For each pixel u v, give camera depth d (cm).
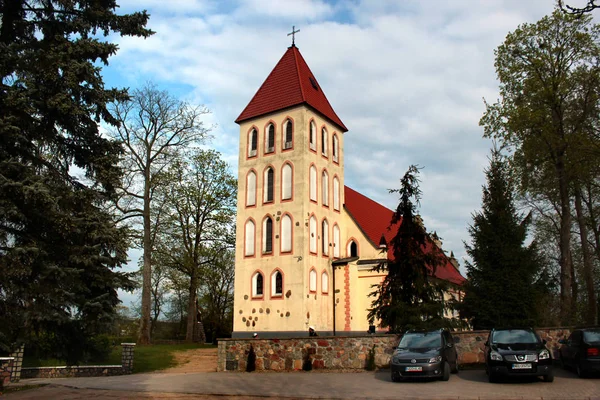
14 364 1947
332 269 4028
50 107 1742
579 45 2767
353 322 3850
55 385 1884
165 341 4547
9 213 1603
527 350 1677
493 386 1614
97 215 1909
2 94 1711
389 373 2080
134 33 1952
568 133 2741
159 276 5734
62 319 1891
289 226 3834
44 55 1739
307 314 3647
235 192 4838
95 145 1970
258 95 4316
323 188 4134
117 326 2133
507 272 2478
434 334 1934
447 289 2508
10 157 1673
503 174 2655
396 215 2500
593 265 3866
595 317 2852
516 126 2836
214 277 5044
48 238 1847
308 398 1515
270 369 2408
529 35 2873
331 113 4378
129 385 1888
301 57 4416
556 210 3788
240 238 4056
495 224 2577
